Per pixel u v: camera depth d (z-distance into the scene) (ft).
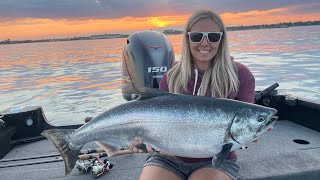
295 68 16.12
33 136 4.85
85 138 2.97
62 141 3.03
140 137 2.81
